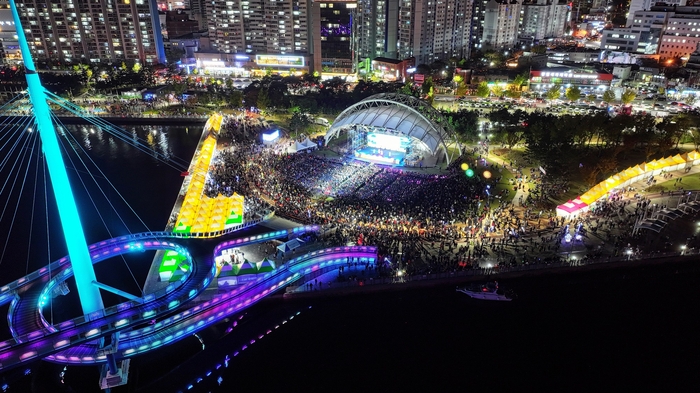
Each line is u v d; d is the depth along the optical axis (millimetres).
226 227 90750
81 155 146000
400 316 68938
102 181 125562
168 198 115000
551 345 63469
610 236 88312
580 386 57281
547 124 144875
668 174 119000
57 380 58750
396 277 74625
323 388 57125
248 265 75250
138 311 58406
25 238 94125
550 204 103375
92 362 55438
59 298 73375
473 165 130250
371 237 87375
